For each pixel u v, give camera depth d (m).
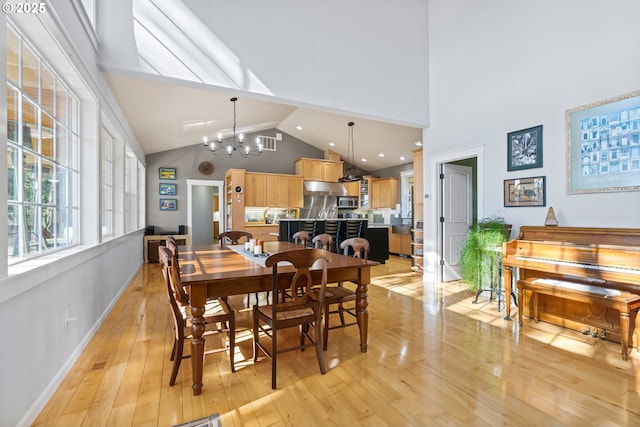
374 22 4.41
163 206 7.44
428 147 4.96
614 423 1.63
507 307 3.22
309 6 3.90
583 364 2.26
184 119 5.50
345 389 1.96
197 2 3.25
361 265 2.45
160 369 2.20
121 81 3.32
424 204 5.07
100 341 2.64
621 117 2.85
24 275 1.52
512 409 1.75
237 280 2.10
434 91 4.84
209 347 2.60
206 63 3.28
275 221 8.60
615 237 2.69
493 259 3.73
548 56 3.43
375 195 9.64
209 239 9.12
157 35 3.06
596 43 3.04
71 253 2.20
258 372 2.17
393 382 2.04
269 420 1.67
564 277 2.98
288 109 7.08
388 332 2.89
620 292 2.44
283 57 3.71
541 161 3.48
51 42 1.88
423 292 4.32
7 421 1.41
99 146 2.89
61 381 2.00
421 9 4.88
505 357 2.38
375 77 4.40
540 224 3.49
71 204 2.68
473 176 5.48
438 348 2.54
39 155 2.07
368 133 7.79
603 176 2.96
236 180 7.54
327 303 2.53
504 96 3.87
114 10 2.90
